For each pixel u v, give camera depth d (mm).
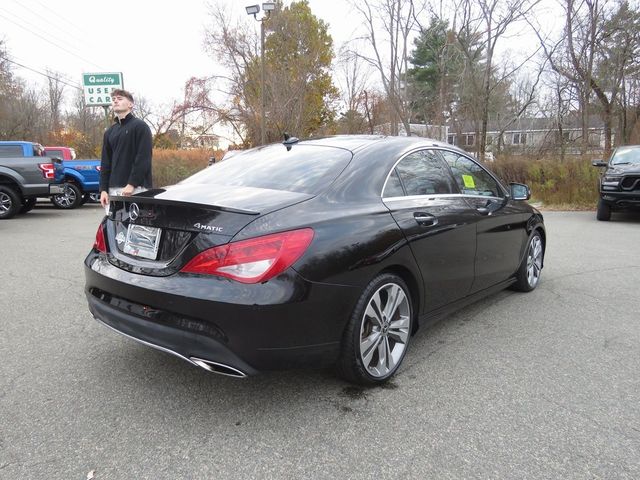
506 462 2336
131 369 3289
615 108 20750
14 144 12047
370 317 2973
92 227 10141
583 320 4359
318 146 3598
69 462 2301
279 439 2510
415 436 2547
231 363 2479
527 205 5176
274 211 2633
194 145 27203
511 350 3682
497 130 26875
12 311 4473
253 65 27781
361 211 2969
